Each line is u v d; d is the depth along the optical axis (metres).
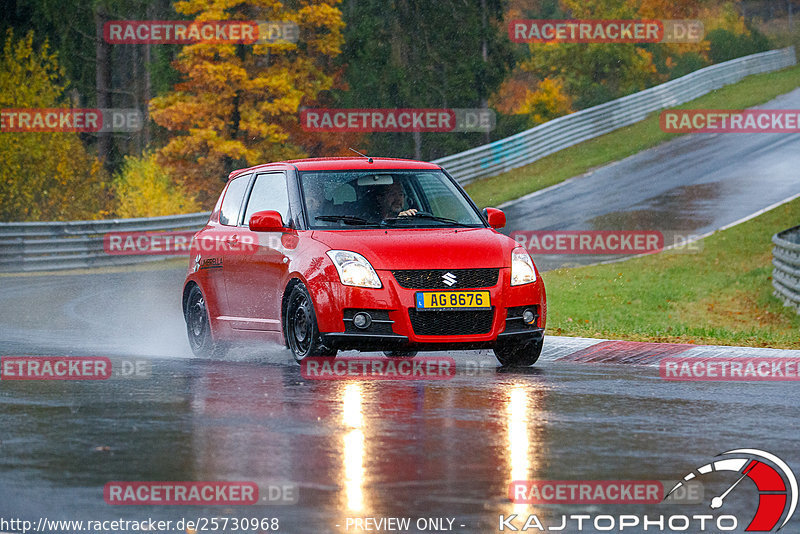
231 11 166.62
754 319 77.19
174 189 150.50
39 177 153.12
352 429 23.89
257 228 36.97
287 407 26.48
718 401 29.03
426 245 35.16
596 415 26.39
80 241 107.44
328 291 34.31
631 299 84.88
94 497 18.12
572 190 141.50
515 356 36.47
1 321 59.09
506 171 156.75
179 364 35.16
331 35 172.25
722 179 140.50
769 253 103.62
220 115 167.62
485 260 35.12
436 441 22.84
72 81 191.38
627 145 166.75
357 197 38.25
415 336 33.88
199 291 42.66
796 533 16.98
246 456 21.11
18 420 24.59
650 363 37.94
